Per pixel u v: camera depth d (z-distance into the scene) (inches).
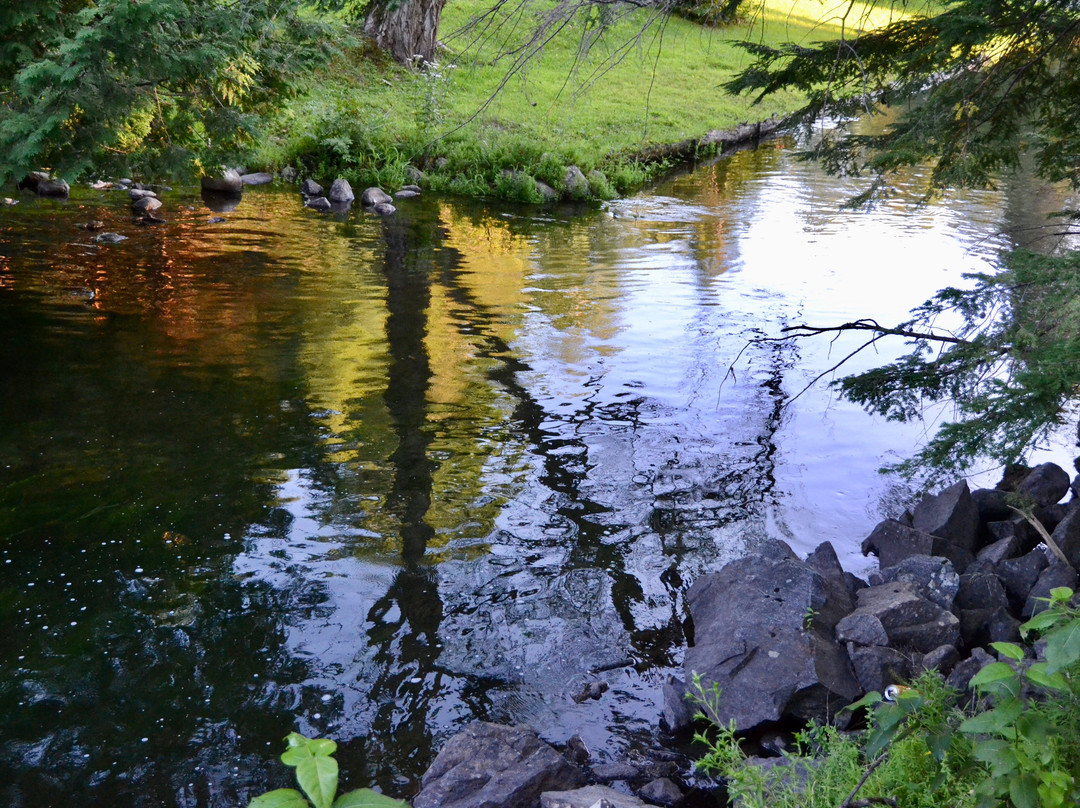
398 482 265.9
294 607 208.2
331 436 291.4
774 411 331.0
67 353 346.3
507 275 490.9
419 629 203.3
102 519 238.1
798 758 147.6
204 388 322.0
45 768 160.4
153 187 647.8
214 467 267.7
